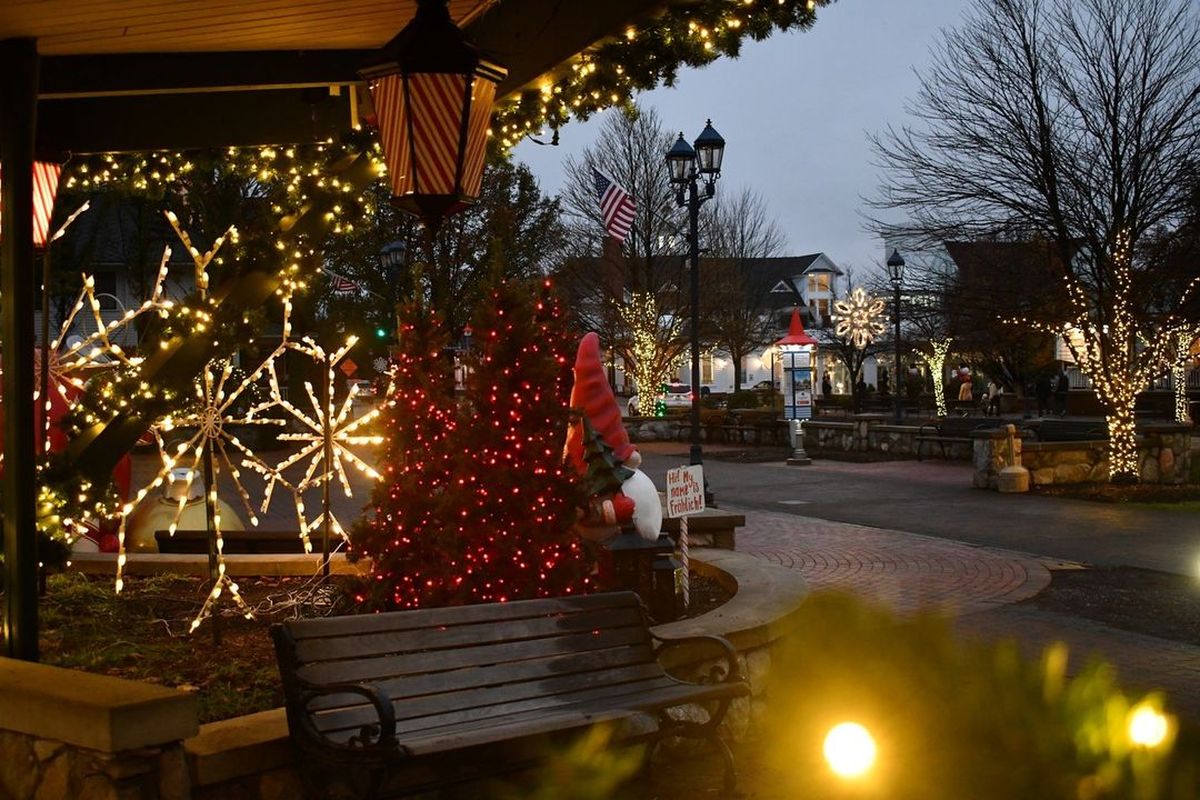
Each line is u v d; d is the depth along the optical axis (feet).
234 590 25.17
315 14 20.74
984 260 73.46
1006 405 167.32
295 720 15.46
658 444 113.80
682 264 141.90
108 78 23.29
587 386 27.14
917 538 48.52
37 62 19.53
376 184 38.47
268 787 15.74
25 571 18.76
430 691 16.84
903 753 20.92
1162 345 69.46
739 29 22.40
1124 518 54.85
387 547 22.95
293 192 28.40
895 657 25.13
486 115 16.87
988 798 18.53
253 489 70.54
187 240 26.48
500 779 18.03
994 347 125.59
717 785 19.38
